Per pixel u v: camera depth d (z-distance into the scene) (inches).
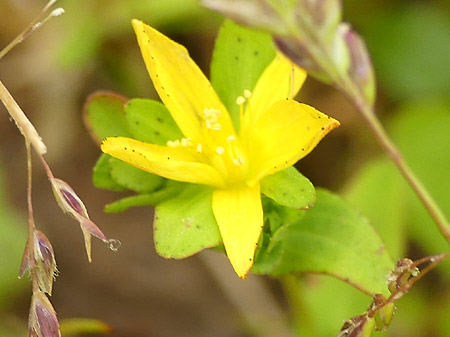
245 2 2.8
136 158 3.0
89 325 3.4
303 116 3.0
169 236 3.0
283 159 3.0
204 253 4.1
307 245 3.1
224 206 3.0
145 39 3.0
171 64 3.1
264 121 3.0
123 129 3.2
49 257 2.9
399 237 3.5
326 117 2.9
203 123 3.1
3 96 2.9
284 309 4.1
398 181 3.5
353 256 3.1
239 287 4.1
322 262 3.1
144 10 4.1
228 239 3.0
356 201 3.5
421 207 3.8
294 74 3.1
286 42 2.8
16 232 4.0
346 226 3.1
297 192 3.0
